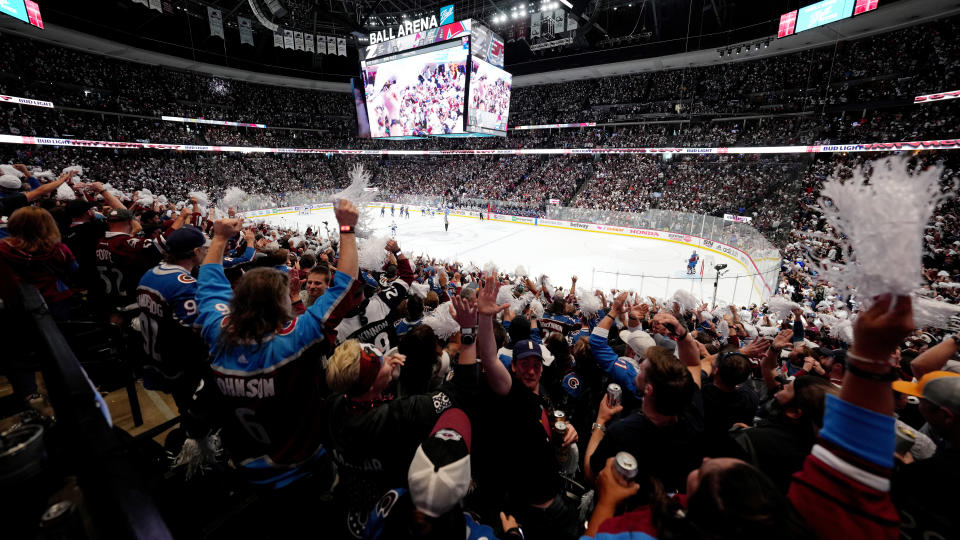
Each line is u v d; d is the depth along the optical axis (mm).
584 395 3859
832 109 31578
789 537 1120
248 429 1969
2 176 4480
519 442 2172
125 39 37500
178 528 2158
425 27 31359
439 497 1523
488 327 1969
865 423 1243
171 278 2600
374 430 1957
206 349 2609
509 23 41062
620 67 42125
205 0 38219
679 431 2256
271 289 1867
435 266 14984
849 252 1243
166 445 2969
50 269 3189
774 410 2572
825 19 26062
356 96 39781
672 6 35688
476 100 30266
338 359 1909
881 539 1222
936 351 2414
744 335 7707
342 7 40906
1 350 2445
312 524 2125
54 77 37438
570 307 7805
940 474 1809
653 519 1499
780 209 28172
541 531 2270
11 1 24531
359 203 2266
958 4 25094
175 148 44656
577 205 39750
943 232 20250
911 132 27016
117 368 3684
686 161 38844
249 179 49406
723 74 39688
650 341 3418
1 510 1358
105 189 5477
